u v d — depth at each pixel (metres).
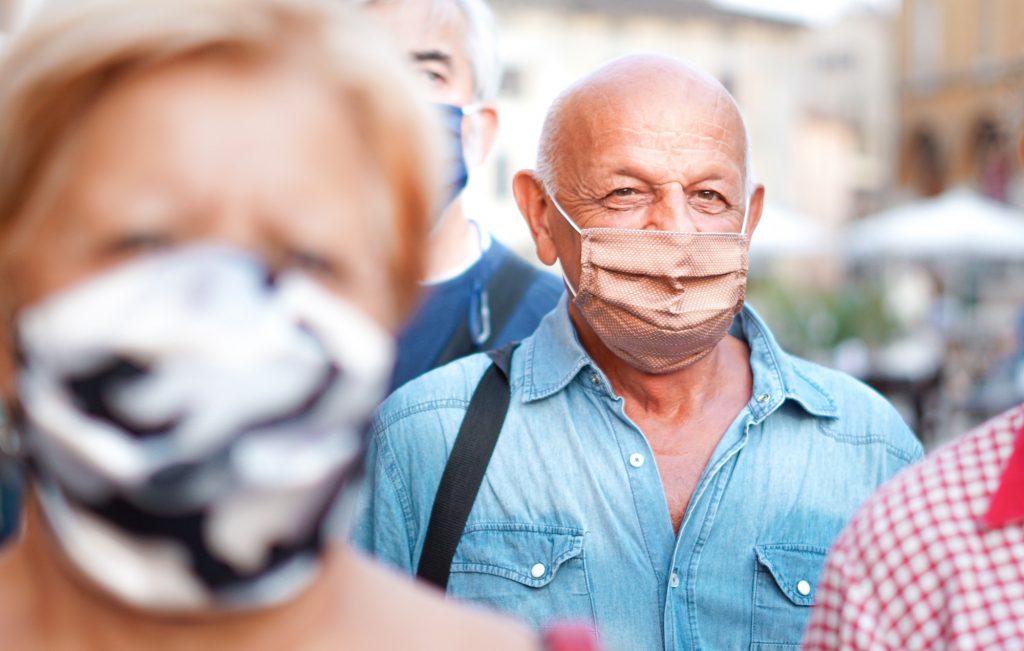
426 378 2.18
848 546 1.45
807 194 34.12
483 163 2.82
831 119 34.78
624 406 2.08
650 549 2.00
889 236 16.61
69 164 0.73
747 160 2.11
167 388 0.70
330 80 0.79
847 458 2.04
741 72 30.34
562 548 2.00
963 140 33.12
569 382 2.07
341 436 0.76
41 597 0.84
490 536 2.03
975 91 32.62
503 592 2.01
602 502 2.02
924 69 34.34
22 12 0.77
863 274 28.42
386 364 0.80
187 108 0.73
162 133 0.73
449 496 2.04
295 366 0.72
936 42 34.03
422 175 0.83
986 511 1.36
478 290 2.57
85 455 0.71
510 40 25.06
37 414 0.72
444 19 2.66
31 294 0.75
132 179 0.73
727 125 2.04
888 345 14.41
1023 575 1.33
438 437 2.09
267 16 0.77
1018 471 1.34
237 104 0.75
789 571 1.97
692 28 29.30
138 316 0.70
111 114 0.73
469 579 2.03
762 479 2.01
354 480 0.81
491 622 0.94
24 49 0.74
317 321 0.75
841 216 35.06
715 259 1.99
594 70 2.13
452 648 0.91
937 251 16.19
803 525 2.00
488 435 2.07
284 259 0.76
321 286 0.78
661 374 2.06
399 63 0.83
